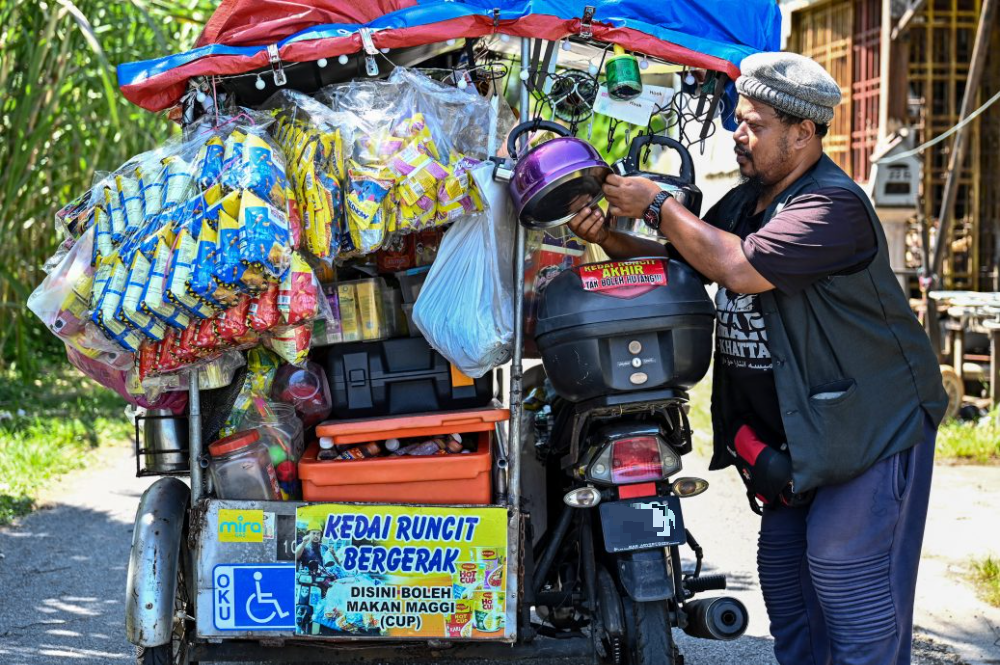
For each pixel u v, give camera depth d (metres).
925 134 9.27
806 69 2.96
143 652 3.11
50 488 6.58
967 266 9.28
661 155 12.88
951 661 3.99
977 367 8.05
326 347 3.41
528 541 3.18
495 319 3.13
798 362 2.98
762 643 4.27
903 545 3.07
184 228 2.86
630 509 3.09
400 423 3.15
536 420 3.71
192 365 3.03
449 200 3.09
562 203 3.06
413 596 3.07
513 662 3.80
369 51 3.10
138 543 3.13
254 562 3.05
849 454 2.94
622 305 2.99
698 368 3.06
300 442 3.29
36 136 8.24
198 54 3.17
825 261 2.88
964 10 9.21
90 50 8.59
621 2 3.31
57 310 3.11
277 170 2.96
